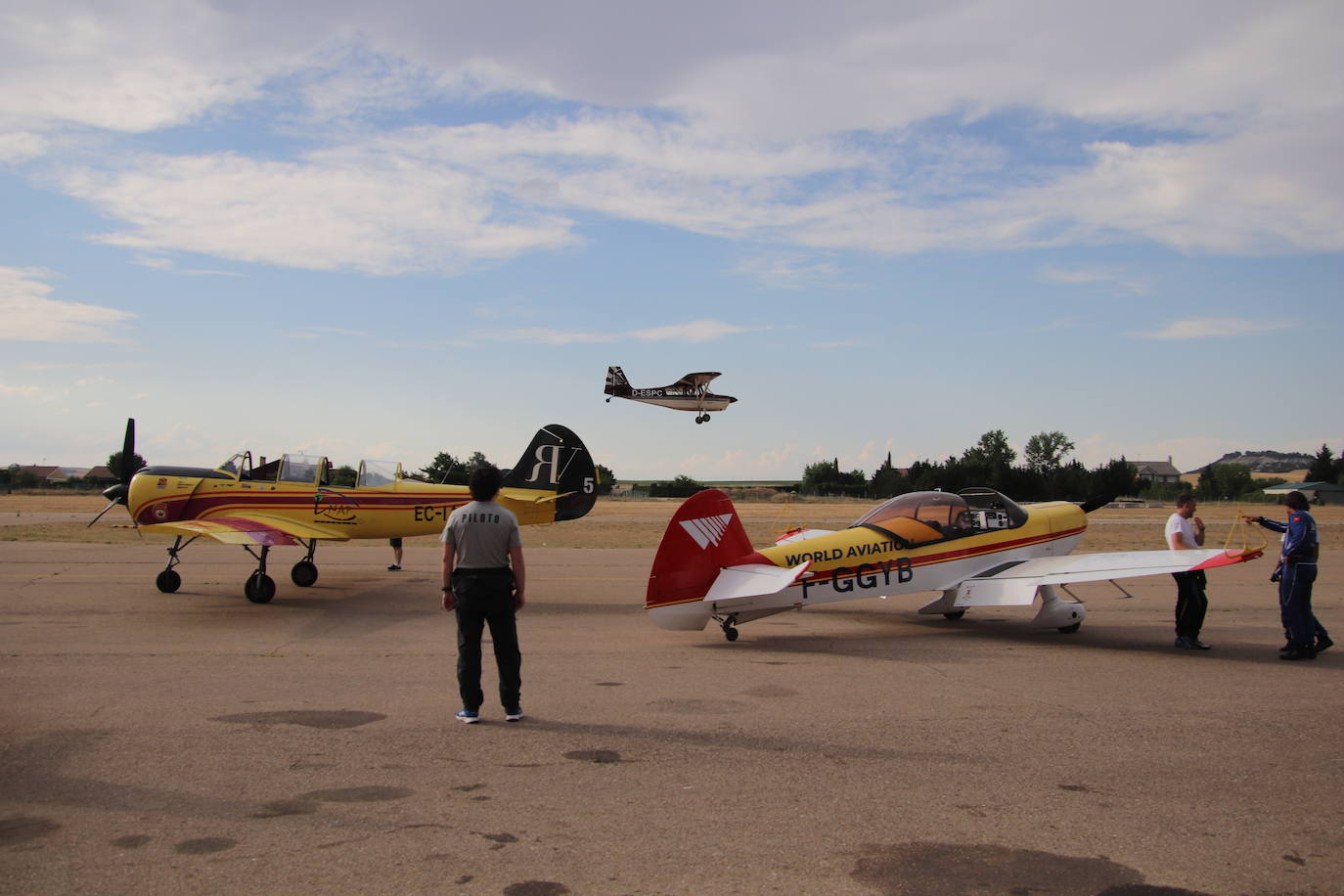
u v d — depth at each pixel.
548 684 6.65
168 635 8.71
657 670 7.22
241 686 6.46
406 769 4.54
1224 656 8.03
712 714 5.75
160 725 5.33
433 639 8.65
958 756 4.86
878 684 6.73
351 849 3.53
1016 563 9.45
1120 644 8.74
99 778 4.35
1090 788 4.35
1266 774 4.60
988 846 3.63
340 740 5.04
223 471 12.52
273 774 4.44
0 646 8.02
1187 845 3.66
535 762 4.68
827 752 4.91
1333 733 5.40
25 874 3.26
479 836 3.67
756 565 8.62
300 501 12.45
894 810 4.03
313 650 7.96
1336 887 3.28
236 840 3.60
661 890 3.20
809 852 3.55
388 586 12.96
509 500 13.37
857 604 11.76
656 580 8.32
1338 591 13.04
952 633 9.41
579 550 20.39
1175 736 5.30
